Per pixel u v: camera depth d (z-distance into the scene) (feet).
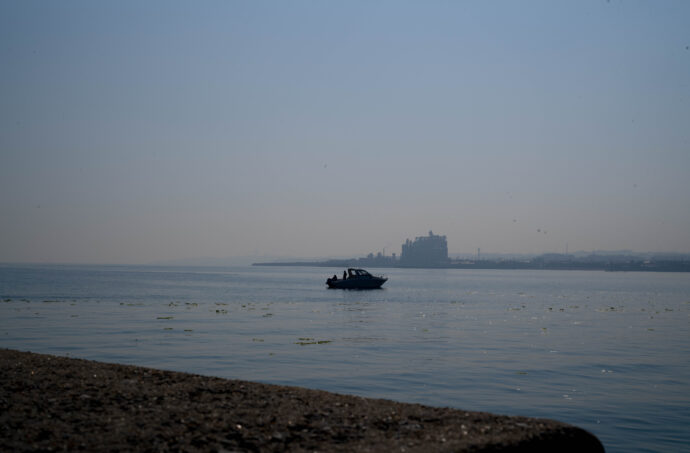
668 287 528.63
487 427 29.45
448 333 131.95
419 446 26.27
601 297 330.13
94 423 30.12
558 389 70.95
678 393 69.72
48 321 145.59
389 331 134.92
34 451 25.55
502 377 77.82
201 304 222.89
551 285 555.69
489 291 394.52
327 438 28.02
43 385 38.91
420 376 77.15
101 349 96.78
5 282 430.20
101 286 381.60
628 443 50.31
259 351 97.35
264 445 26.99
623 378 79.15
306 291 357.82
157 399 35.55
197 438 27.86
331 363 86.17
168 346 101.65
